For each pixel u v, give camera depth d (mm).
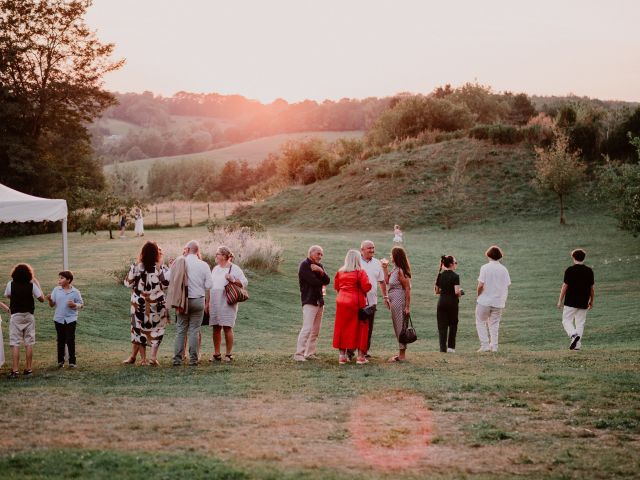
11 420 7309
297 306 23344
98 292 20594
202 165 124125
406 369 10781
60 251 33219
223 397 8570
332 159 69375
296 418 7469
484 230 47812
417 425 7207
